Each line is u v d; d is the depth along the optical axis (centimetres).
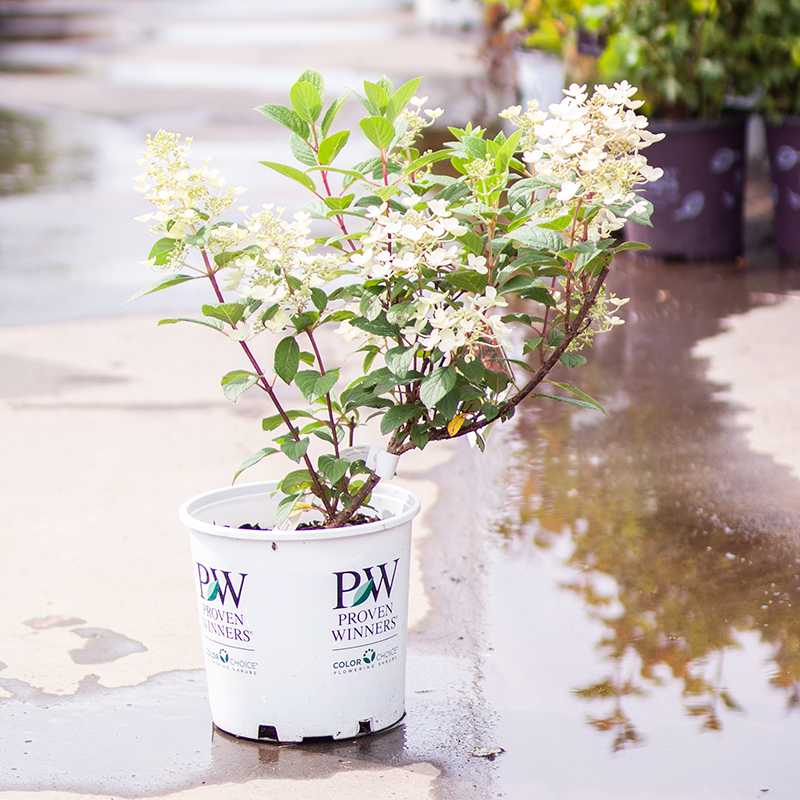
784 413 471
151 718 268
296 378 243
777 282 687
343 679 251
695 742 252
